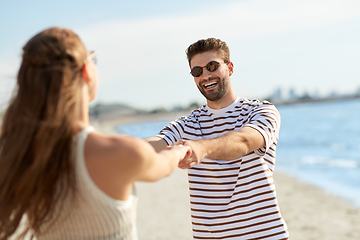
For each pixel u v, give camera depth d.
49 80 1.17
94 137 1.20
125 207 1.22
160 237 5.23
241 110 2.35
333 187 9.23
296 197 8.20
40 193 1.16
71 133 1.17
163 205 7.33
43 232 1.26
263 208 2.14
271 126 2.07
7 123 1.18
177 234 5.32
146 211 6.92
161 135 2.28
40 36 1.22
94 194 1.17
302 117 60.44
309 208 7.11
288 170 12.74
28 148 1.15
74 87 1.19
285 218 6.48
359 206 7.12
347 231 5.52
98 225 1.20
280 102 171.00
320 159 15.66
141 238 5.26
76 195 1.18
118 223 1.21
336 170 12.15
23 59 1.21
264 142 1.99
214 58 2.29
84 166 1.17
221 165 2.21
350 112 62.56
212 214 2.21
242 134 1.89
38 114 1.16
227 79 2.34
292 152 19.80
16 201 1.15
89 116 1.32
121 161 1.15
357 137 25.67
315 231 5.60
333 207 7.12
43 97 1.16
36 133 1.14
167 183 10.16
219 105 2.38
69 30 1.28
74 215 1.20
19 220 1.18
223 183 2.21
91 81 1.30
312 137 28.48
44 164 1.13
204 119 2.42
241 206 2.17
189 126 2.41
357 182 9.76
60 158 1.16
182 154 1.47
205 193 2.23
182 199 7.80
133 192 1.31
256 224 2.14
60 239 1.25
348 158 15.48
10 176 1.15
